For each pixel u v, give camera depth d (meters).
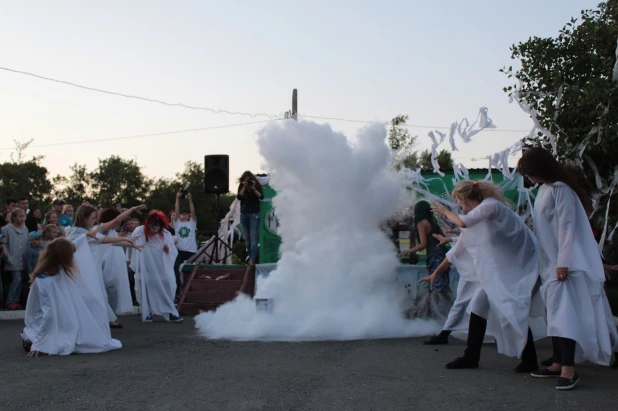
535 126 9.90
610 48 10.26
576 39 10.38
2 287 11.31
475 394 4.63
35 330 6.89
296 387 4.88
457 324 6.91
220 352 6.63
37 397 4.62
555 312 4.91
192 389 4.83
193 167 81.19
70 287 6.83
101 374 5.46
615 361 5.65
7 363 6.11
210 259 13.85
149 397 4.58
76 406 4.36
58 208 12.16
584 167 9.75
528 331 5.38
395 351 6.62
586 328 4.87
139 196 83.31
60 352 6.58
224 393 4.69
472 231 5.49
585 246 5.02
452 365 5.62
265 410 4.21
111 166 81.62
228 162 13.85
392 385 4.93
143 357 6.38
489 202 5.44
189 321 10.09
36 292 6.90
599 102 9.21
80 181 81.31
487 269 5.39
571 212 4.96
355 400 4.46
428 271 8.17
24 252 10.92
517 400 4.45
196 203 78.62
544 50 10.38
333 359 6.14
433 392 4.69
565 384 4.75
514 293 5.26
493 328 5.53
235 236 16.11
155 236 9.97
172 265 10.13
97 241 7.98
